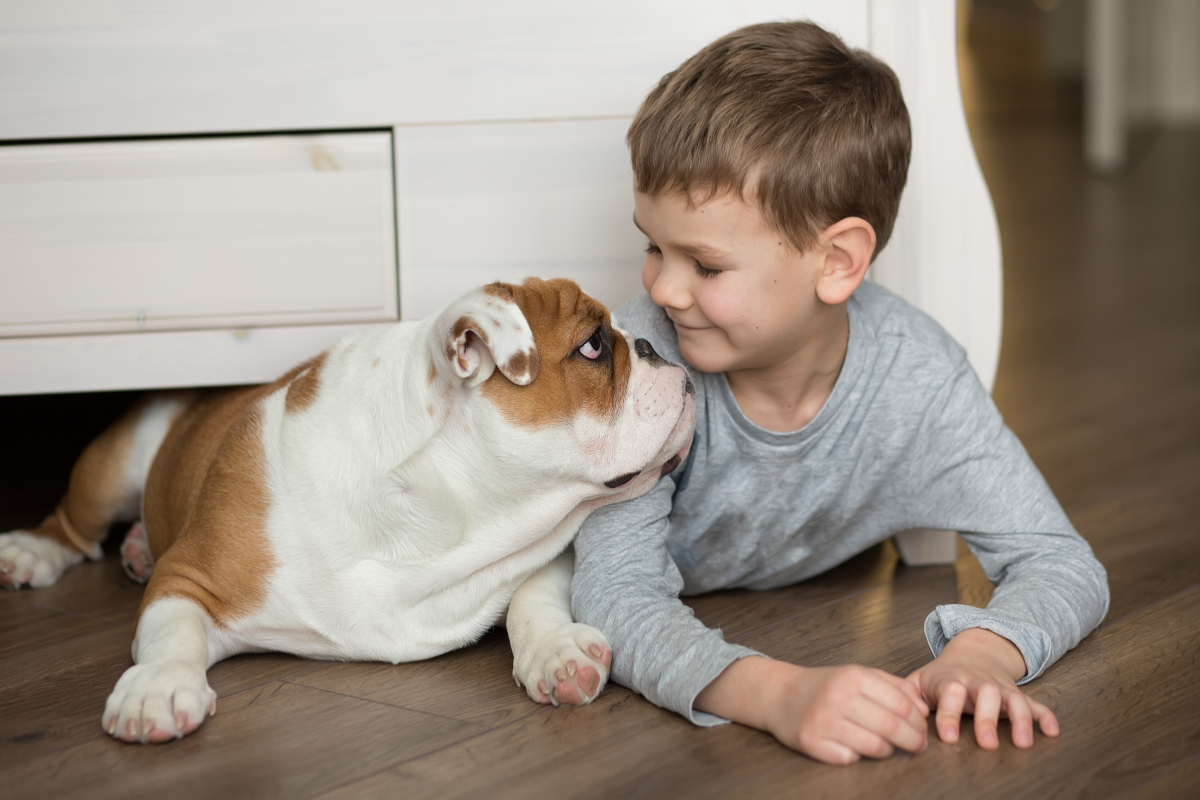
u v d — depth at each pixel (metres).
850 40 1.58
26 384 1.59
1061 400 2.71
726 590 1.54
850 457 1.37
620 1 1.56
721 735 1.06
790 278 1.23
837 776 0.98
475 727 1.10
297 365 1.50
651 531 1.28
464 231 1.61
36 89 1.54
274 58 1.55
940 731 1.03
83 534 1.72
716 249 1.19
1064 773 0.97
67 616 1.48
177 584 1.25
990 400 1.39
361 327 1.62
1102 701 1.12
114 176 1.56
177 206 1.57
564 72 1.58
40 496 2.05
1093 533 1.73
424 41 1.56
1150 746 1.02
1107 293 4.21
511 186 1.60
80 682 1.24
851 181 1.23
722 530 1.42
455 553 1.23
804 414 1.36
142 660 1.15
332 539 1.23
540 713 1.13
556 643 1.16
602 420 1.19
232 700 1.18
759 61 1.23
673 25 1.57
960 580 1.57
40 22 1.53
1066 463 2.15
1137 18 8.81
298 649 1.28
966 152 1.61
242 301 1.60
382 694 1.19
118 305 1.59
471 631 1.29
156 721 1.06
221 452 1.31
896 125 1.30
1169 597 1.42
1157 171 7.32
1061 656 1.21
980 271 1.64
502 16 1.56
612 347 1.22
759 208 1.18
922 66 1.59
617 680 1.18
